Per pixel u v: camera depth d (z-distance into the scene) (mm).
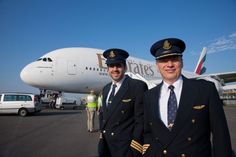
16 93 17453
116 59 3156
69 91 22094
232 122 13391
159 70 2492
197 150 2117
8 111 17047
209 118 2191
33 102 17656
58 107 28234
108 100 3250
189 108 2178
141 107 2971
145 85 3164
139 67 24891
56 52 21453
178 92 2350
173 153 2154
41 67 20312
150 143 2479
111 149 3078
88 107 10250
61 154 6172
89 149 6758
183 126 2162
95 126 11914
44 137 8719
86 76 21344
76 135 9195
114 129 3078
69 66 20844
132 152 2908
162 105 2385
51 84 20656
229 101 45219
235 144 7254
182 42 2416
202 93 2199
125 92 3092
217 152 2076
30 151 6488
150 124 2416
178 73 2389
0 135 9125
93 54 22453
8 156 5953
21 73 20750
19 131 10156
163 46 2389
